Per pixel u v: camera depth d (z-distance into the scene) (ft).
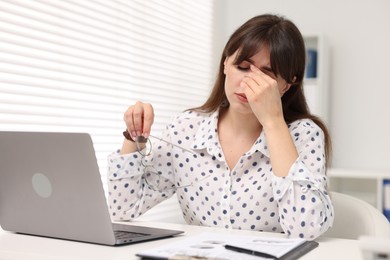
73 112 7.50
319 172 4.55
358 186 11.02
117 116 8.48
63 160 3.36
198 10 11.33
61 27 7.24
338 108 11.35
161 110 9.88
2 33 6.36
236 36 4.64
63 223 3.58
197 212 5.08
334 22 11.41
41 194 3.61
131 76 8.86
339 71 11.35
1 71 6.26
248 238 3.49
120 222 4.82
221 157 4.96
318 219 3.92
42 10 6.88
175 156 5.24
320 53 10.59
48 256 3.11
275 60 4.43
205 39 11.69
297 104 5.20
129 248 3.34
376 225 4.34
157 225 4.58
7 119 6.33
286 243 3.30
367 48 11.12
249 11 12.30
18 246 3.40
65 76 7.36
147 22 9.38
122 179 4.82
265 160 4.88
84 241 3.55
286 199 4.03
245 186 4.83
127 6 8.72
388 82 10.95
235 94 4.63
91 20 7.90
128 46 8.86
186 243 3.28
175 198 10.37
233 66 4.63
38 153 3.46
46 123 6.94
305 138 4.74
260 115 4.28
